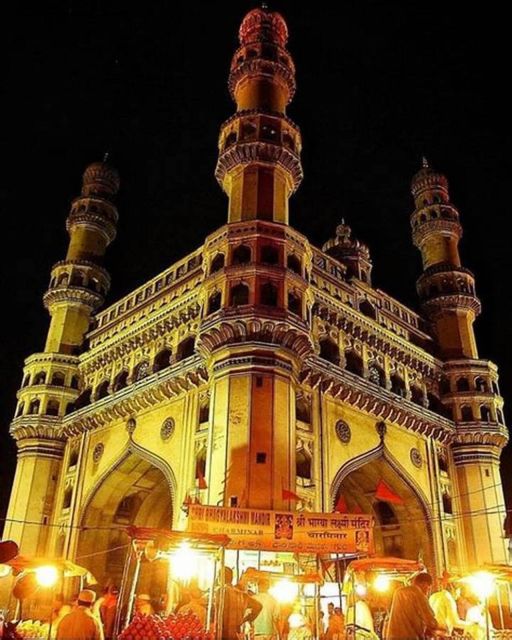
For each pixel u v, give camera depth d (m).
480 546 28.12
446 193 39.09
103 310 33.53
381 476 27.53
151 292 30.09
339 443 24.80
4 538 28.38
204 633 9.14
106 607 14.46
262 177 26.20
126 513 29.09
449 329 34.03
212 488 20.17
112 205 38.38
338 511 18.88
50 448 30.23
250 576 13.77
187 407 24.78
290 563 18.91
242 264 23.22
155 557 12.67
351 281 29.78
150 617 9.00
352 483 28.64
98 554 25.77
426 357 31.61
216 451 20.73
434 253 37.28
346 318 27.84
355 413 26.33
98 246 36.84
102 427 28.92
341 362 26.28
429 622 7.13
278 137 27.36
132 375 28.27
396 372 29.73
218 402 21.59
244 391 21.12
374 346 29.00
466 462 30.12
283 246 24.20
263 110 27.80
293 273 23.62
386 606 14.89
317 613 14.52
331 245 34.41
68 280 34.38
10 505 29.12
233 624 9.55
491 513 27.91
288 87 30.17
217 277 23.55
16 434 30.73
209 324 22.52
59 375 31.61
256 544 15.53
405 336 31.81
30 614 23.06
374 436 26.67
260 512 15.94
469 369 32.03
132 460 26.78
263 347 21.69
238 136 27.20
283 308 22.44
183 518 22.48
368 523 15.72
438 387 31.98
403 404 28.22
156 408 26.50
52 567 13.62
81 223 36.91
